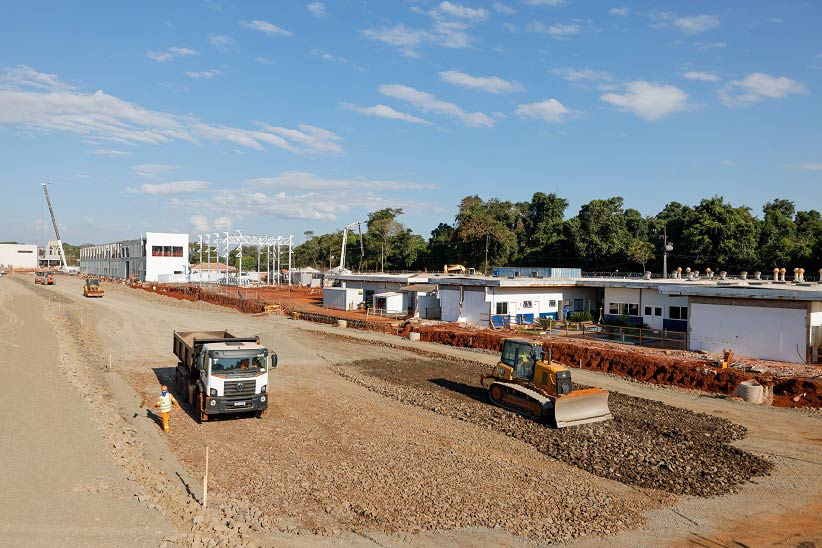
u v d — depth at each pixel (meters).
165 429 19.84
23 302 67.00
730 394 26.44
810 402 24.42
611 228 84.88
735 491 15.54
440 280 51.16
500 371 24.25
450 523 13.31
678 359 30.88
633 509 14.38
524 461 17.58
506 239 96.31
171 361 33.56
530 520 13.58
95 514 12.70
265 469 16.48
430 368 32.28
